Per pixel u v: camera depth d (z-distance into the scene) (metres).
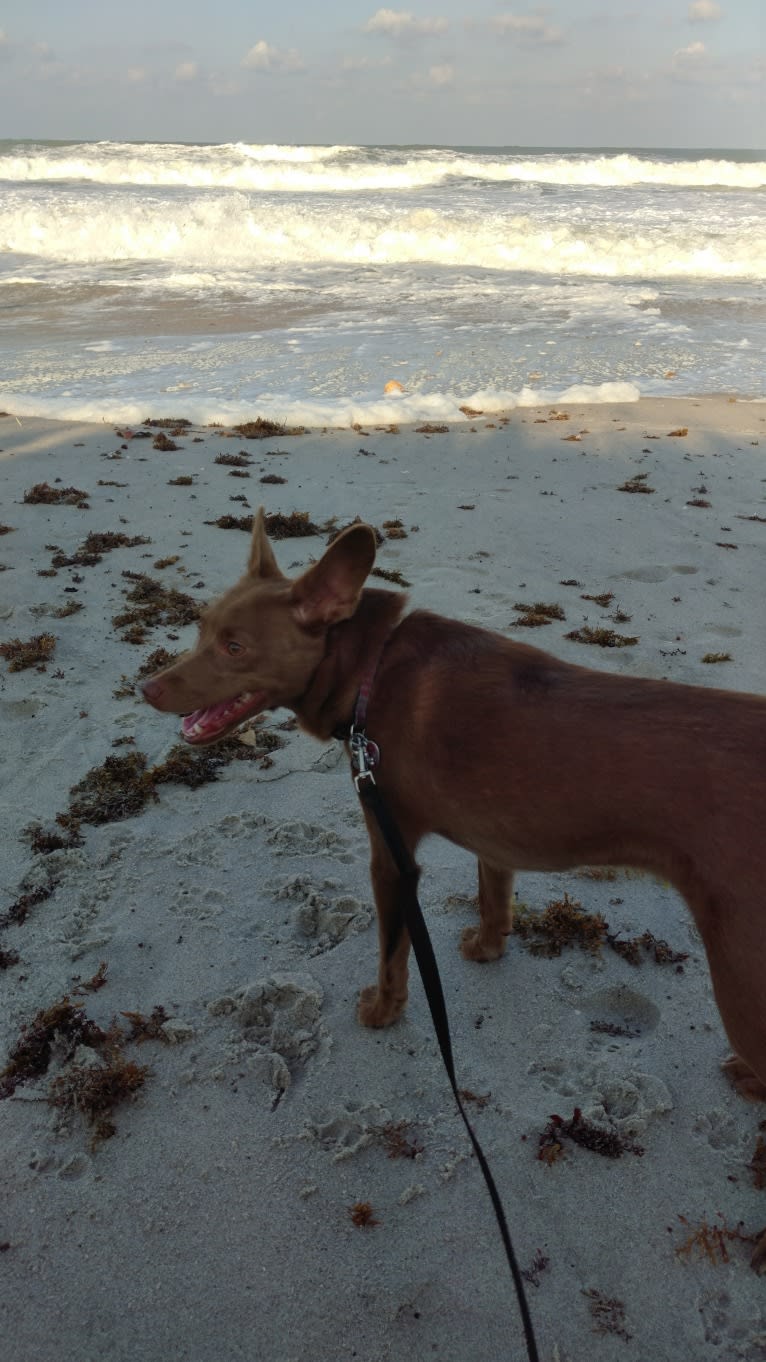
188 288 6.61
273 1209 0.96
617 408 4.07
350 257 7.82
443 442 3.56
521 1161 1.00
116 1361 0.83
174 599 2.24
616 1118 1.05
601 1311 0.87
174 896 1.37
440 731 0.94
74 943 1.28
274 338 5.19
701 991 1.21
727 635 2.14
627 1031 1.17
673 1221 0.95
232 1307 0.87
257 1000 1.18
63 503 2.84
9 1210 0.95
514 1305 0.88
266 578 1.07
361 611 1.01
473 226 8.09
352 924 1.32
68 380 4.32
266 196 11.00
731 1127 1.04
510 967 1.26
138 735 1.76
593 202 10.84
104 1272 0.90
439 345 5.09
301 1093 1.08
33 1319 0.86
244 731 1.78
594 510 2.91
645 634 2.14
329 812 1.56
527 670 0.95
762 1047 0.84
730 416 3.94
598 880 1.43
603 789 0.87
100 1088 1.06
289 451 3.43
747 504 2.99
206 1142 1.02
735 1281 0.89
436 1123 1.05
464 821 0.97
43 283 6.66
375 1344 0.85
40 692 1.88
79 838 1.48
